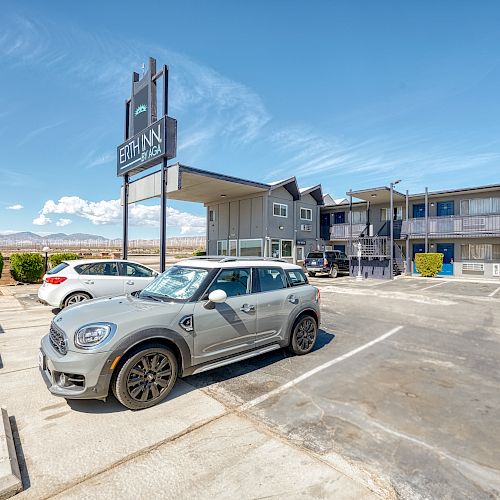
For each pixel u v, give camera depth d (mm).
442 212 23266
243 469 2473
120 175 13648
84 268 8023
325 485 2307
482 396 3742
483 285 16547
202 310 3861
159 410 3348
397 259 24500
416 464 2545
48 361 3316
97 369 3115
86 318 3432
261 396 3697
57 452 2652
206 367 3898
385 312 8844
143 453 2654
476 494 2236
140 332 3338
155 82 11969
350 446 2771
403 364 4789
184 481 2344
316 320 5422
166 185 11039
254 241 22734
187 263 4715
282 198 23469
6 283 14406
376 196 23375
